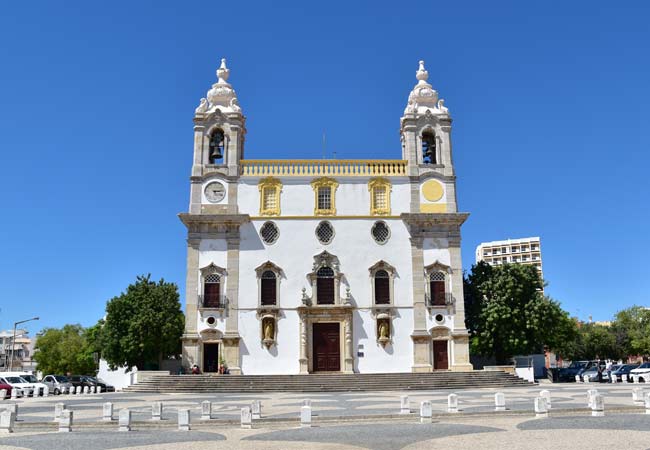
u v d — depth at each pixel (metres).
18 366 146.38
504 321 57.00
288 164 56.78
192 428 22.23
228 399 37.50
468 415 23.98
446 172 56.84
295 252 55.00
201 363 52.94
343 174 56.59
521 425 20.20
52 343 104.44
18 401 38.72
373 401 33.75
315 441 17.41
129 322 65.44
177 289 68.88
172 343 66.56
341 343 53.59
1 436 20.19
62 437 19.52
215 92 58.69
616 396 33.16
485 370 51.50
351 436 18.45
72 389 50.41
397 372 52.22
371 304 54.12
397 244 55.31
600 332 104.38
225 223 55.12
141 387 47.97
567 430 18.47
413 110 58.56
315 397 38.69
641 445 15.34
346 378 47.91
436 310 54.06
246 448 16.17
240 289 54.19
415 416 23.77
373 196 56.19
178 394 44.47
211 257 54.72
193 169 56.16
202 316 53.59
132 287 67.69
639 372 54.94
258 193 56.06
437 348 53.75
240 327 53.53
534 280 59.06
